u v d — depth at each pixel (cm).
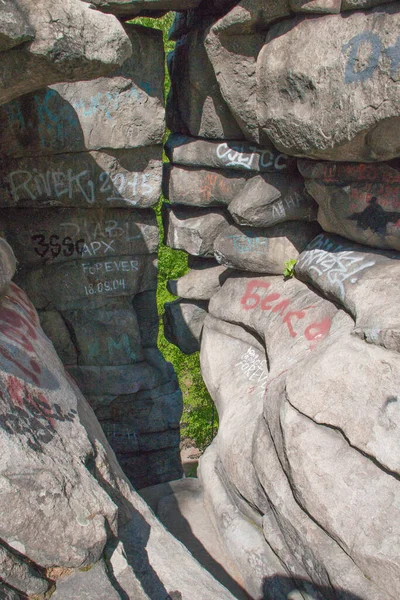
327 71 367
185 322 616
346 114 359
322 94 374
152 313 653
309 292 462
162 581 315
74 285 586
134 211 575
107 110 507
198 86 497
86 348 618
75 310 601
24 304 419
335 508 329
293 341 425
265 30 426
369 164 400
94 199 539
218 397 514
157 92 516
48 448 296
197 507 523
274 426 387
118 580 285
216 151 511
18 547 262
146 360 654
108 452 367
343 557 333
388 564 303
